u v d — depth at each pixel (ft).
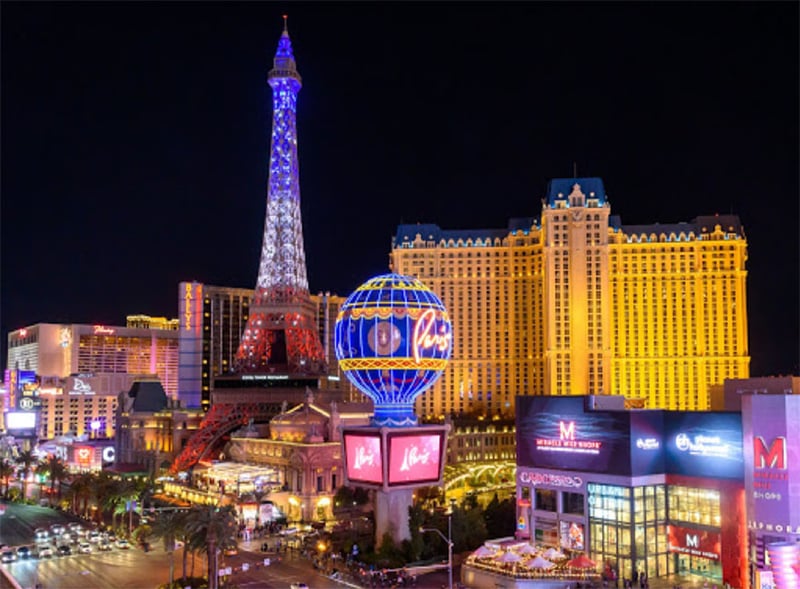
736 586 415.64
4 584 431.02
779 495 389.80
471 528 518.37
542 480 477.77
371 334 487.61
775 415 393.70
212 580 390.83
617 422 442.50
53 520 645.10
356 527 568.82
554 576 412.16
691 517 437.99
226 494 645.51
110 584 432.66
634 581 420.77
